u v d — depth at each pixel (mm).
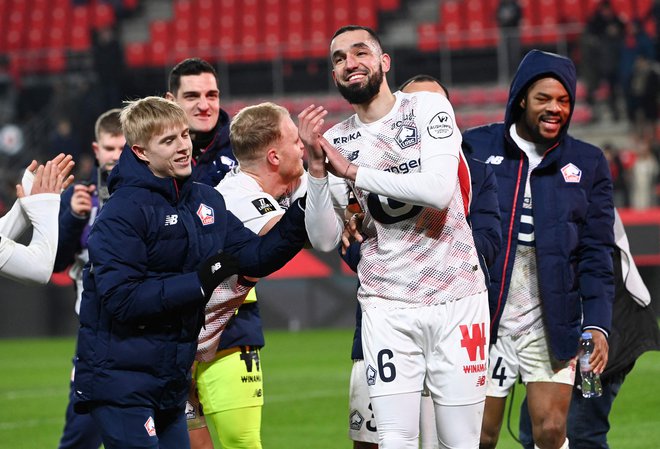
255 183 15336
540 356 15625
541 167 15555
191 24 72812
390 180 13031
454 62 60062
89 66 62281
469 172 14562
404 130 13633
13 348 47125
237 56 61188
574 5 66500
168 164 12461
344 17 70688
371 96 13734
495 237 14664
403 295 13562
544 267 15422
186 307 12266
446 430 13695
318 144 13070
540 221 15516
